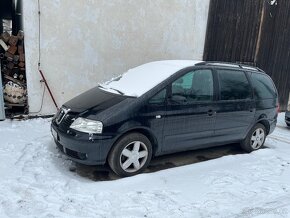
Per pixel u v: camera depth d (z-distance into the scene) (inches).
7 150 214.4
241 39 406.3
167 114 200.1
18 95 288.5
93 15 298.4
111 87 216.2
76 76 304.0
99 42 306.7
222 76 230.8
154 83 201.3
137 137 191.5
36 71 288.0
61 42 291.6
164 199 169.0
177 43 350.9
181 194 177.3
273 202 175.0
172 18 340.2
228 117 232.5
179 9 342.3
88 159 182.9
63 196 164.4
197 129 217.0
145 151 196.5
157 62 235.0
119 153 186.9
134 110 188.7
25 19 275.0
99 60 310.5
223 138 235.8
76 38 296.5
